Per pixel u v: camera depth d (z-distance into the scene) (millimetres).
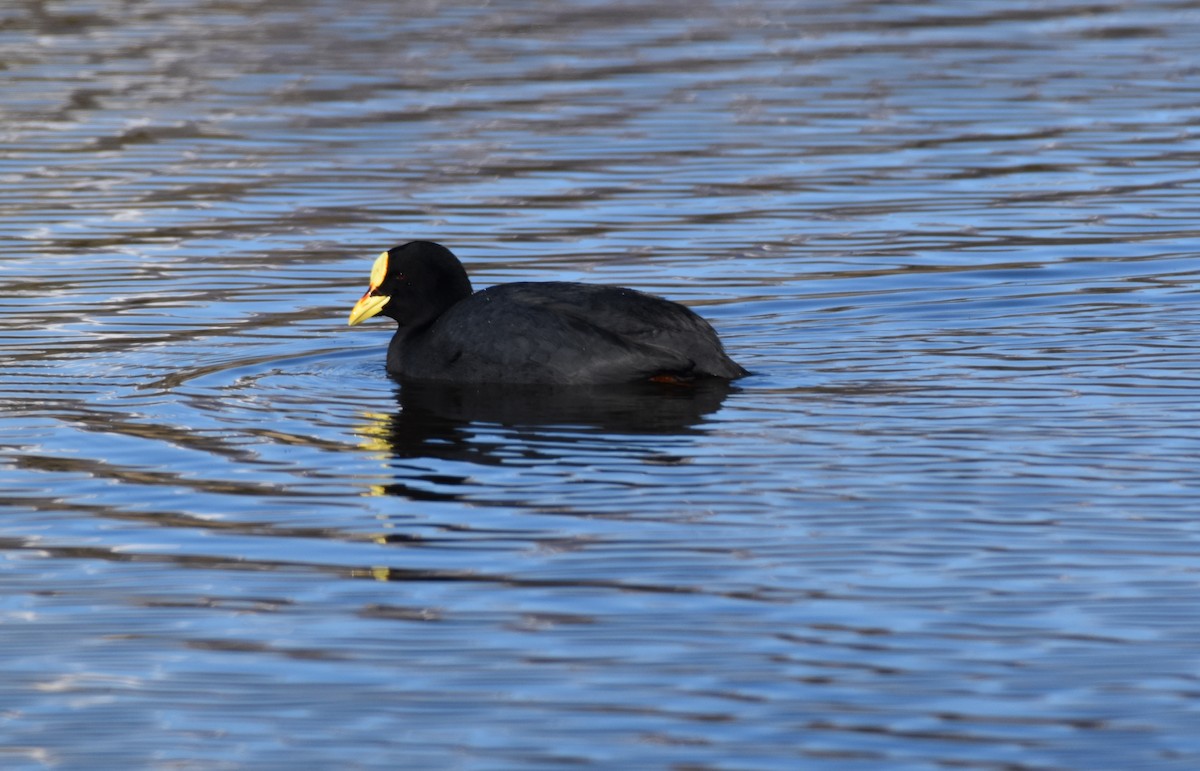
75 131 27016
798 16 35875
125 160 25578
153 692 9844
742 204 23312
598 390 15797
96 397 15867
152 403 15664
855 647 10109
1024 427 14164
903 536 11773
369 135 26859
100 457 14047
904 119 27703
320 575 11438
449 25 34625
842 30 34438
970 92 29469
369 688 9812
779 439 14039
